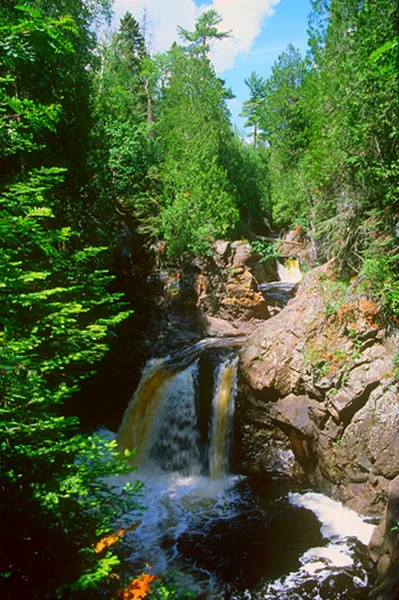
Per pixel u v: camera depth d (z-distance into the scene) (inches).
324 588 268.7
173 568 295.9
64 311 222.5
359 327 354.3
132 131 844.6
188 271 661.9
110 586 187.9
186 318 643.5
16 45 142.6
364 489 334.6
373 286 358.3
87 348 269.6
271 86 858.1
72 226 477.1
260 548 311.0
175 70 975.6
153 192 776.9
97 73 966.4
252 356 420.8
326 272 428.5
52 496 160.1
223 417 456.8
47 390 201.9
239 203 1084.5
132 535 333.7
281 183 954.7
